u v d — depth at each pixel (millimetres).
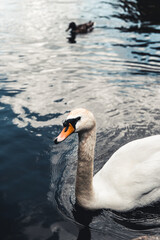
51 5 6094
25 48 3506
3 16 5148
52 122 1940
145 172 1322
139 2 6242
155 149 1368
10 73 2723
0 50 3420
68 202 1330
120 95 2340
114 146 1757
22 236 1131
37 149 1679
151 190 1337
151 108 2154
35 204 1300
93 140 1208
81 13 5418
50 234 1146
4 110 2076
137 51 3330
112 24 4652
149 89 2430
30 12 5473
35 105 2154
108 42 3723
